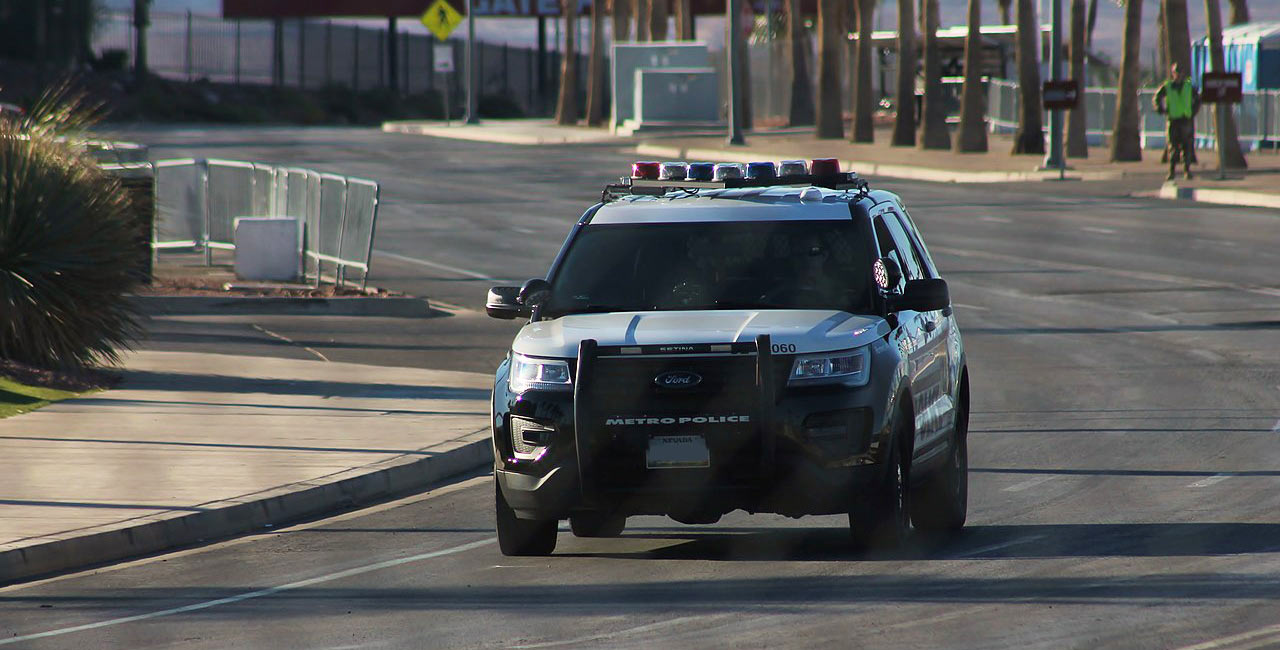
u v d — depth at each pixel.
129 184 97.50
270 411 61.50
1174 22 180.38
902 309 39.78
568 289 40.97
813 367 36.78
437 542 43.12
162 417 59.97
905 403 38.81
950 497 42.06
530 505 37.62
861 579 36.53
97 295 70.44
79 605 37.12
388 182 181.25
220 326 87.62
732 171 44.00
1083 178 171.12
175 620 35.25
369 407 62.56
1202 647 30.06
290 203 108.31
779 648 30.80
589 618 33.75
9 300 67.38
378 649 31.89
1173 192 150.12
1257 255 109.12
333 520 46.84
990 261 110.44
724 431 36.31
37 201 69.12
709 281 40.41
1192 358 73.69
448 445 54.91
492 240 131.12
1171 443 54.47
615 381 36.66
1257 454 51.91
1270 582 34.97
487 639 32.28
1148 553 38.44
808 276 40.19
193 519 44.66
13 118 74.06
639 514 37.34
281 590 38.00
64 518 44.06
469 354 79.38
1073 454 53.25
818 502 36.78
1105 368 72.00
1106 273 103.50
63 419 59.38
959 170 179.88
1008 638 31.06
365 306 94.06
